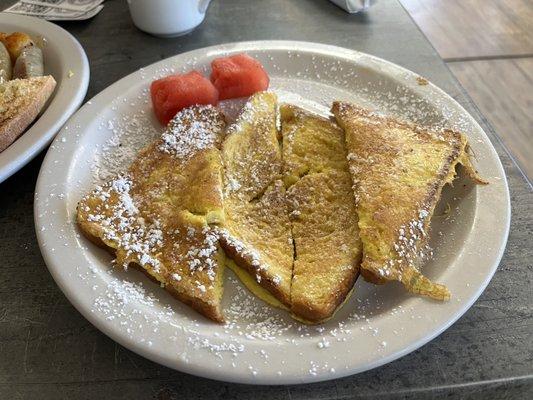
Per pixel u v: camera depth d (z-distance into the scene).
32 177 0.31
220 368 0.20
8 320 0.24
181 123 0.32
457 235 0.26
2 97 0.32
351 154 0.29
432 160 0.28
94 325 0.22
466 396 0.22
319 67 0.38
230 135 0.31
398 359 0.22
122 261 0.25
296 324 0.23
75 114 0.33
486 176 0.28
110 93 0.35
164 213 0.27
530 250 0.27
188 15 0.42
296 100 0.36
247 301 0.25
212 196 0.27
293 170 0.30
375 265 0.24
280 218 0.28
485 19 0.57
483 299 0.25
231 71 0.35
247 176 0.30
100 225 0.26
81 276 0.24
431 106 0.33
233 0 0.48
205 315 0.23
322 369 0.20
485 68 0.52
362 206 0.26
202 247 0.25
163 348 0.21
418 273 0.24
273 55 0.38
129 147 0.32
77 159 0.30
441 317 0.22
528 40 0.55
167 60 0.37
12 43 0.37
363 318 0.23
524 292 0.25
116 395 0.22
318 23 0.45
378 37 0.43
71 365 0.23
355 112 0.32
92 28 0.45
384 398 0.21
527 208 0.29
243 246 0.25
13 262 0.27
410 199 0.26
